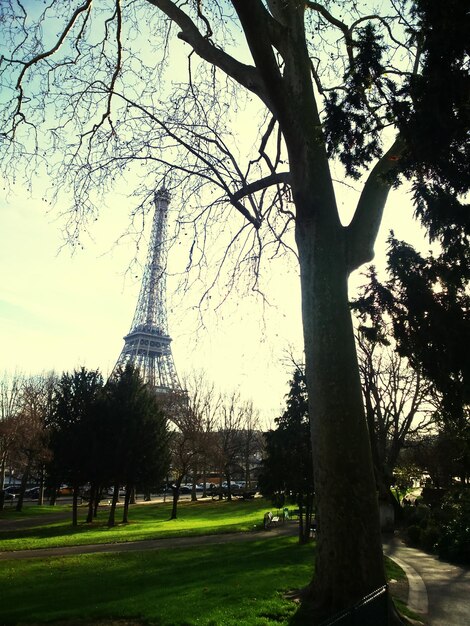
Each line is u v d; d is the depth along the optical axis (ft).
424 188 25.62
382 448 127.54
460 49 23.02
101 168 48.01
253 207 47.83
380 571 30.53
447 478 142.10
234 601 33.99
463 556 59.62
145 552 65.51
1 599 37.45
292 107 36.27
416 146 24.27
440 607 37.88
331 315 33.73
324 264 34.58
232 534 91.25
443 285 25.61
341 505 31.12
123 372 135.03
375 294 26.68
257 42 34.30
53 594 38.83
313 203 35.42
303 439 74.33
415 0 25.03
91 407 120.88
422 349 25.43
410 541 79.15
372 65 28.04
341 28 44.09
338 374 32.76
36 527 117.08
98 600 35.88
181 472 166.20
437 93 22.98
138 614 31.50
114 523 124.77
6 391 211.20
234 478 320.50
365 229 35.58
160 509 181.68
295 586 38.55
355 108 28.76
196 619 29.86
